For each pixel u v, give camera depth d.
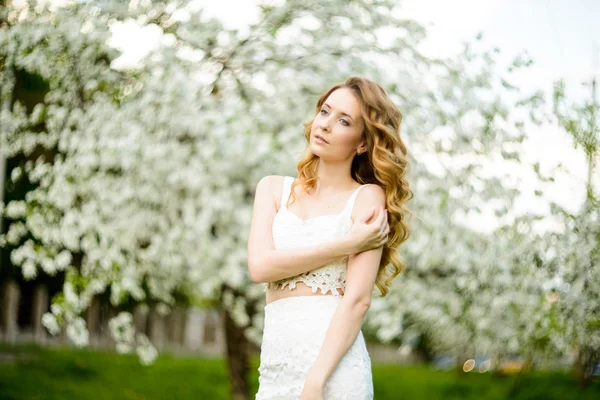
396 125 2.17
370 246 1.97
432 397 9.81
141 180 5.17
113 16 4.83
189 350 13.77
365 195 2.11
